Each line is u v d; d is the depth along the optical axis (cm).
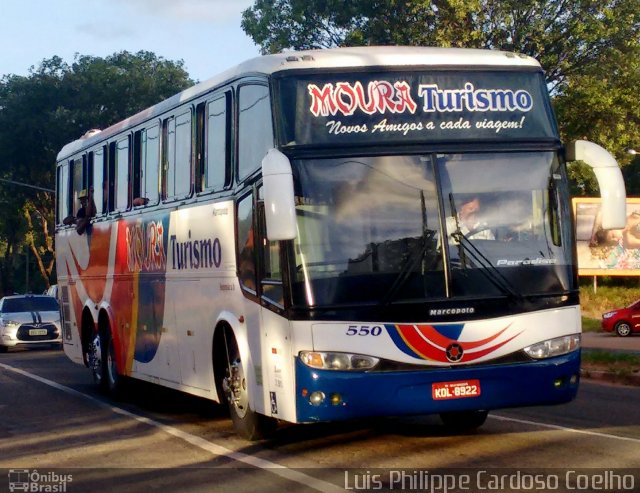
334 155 925
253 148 1003
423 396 902
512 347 923
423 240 917
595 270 3909
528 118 977
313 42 3953
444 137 951
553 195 959
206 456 1013
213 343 1129
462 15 3472
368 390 891
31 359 2523
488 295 921
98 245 1631
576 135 3862
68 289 1841
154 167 1356
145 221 1388
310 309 895
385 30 3672
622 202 944
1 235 6919
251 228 1004
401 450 1006
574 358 945
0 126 5838
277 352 936
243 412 1066
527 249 941
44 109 5834
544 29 3606
